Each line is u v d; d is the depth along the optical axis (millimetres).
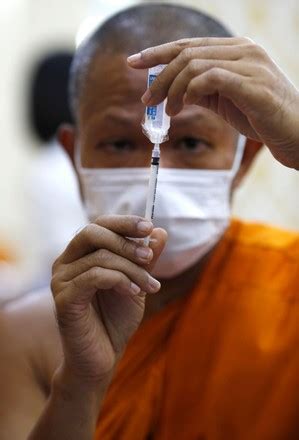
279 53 3223
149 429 1719
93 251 1305
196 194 1690
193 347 1730
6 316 1805
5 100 6453
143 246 1282
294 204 3297
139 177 1682
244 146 1840
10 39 6348
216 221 1729
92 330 1353
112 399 1722
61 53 3223
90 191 1753
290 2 3197
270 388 1664
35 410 1721
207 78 1215
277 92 1229
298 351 1664
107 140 1709
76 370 1378
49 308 1830
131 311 1395
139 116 1657
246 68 1226
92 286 1275
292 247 1796
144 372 1737
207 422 1681
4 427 1663
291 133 1247
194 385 1712
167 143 1689
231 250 1820
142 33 1688
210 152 1700
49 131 3199
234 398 1673
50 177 3188
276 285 1746
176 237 1680
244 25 3244
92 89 1714
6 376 1741
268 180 3299
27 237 5453
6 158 6492
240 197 3328
